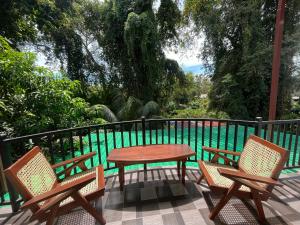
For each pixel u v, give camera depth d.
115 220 1.70
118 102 9.16
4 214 1.87
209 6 7.89
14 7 6.18
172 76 9.82
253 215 1.72
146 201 1.97
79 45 9.59
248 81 7.91
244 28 7.27
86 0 9.07
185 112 9.84
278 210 1.77
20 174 1.39
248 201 1.92
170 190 2.17
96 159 3.98
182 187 2.23
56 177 1.87
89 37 9.87
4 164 1.85
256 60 7.03
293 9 6.68
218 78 8.70
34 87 4.36
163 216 1.73
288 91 7.57
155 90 9.41
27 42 7.90
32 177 1.51
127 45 8.03
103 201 1.99
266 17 7.61
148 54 8.00
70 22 8.87
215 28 7.80
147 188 2.23
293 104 8.56
